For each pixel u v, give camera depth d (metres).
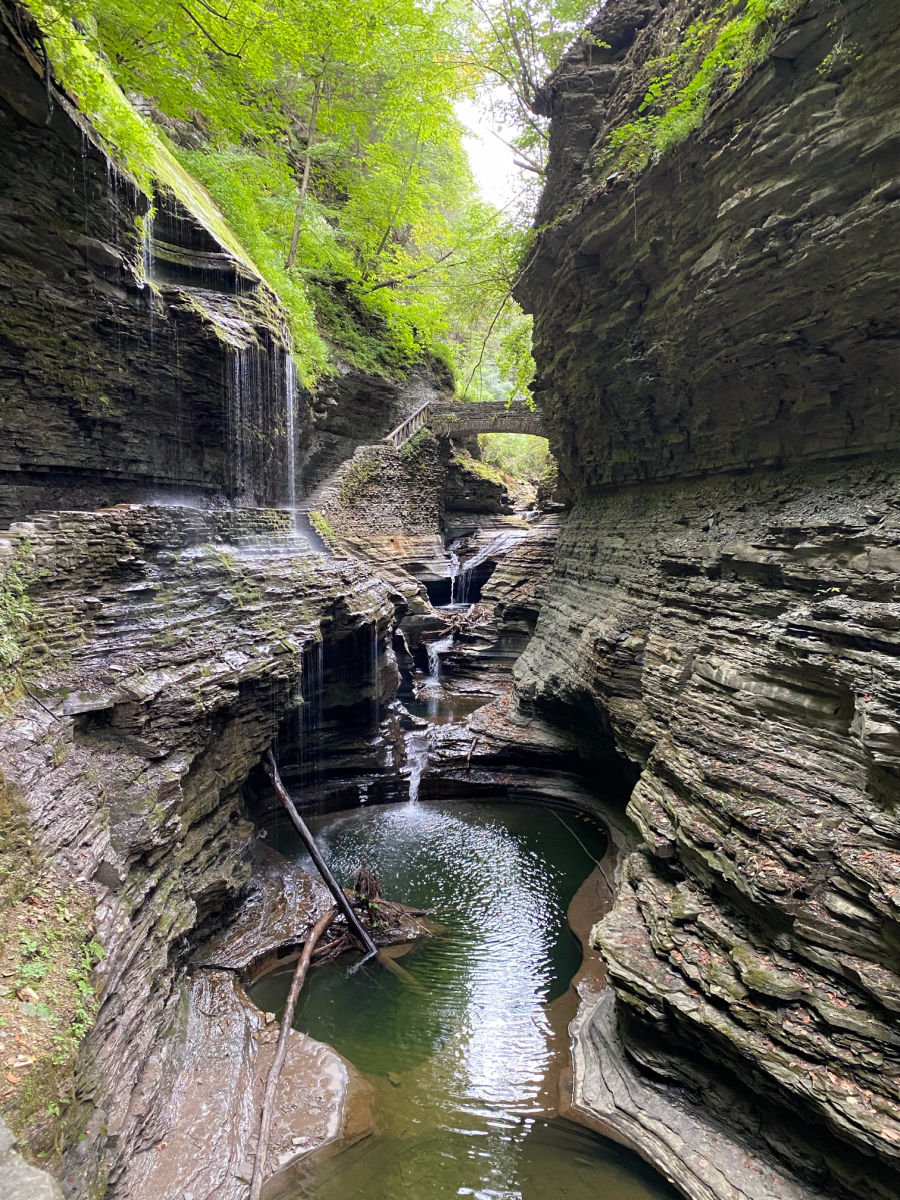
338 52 23.78
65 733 8.54
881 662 7.66
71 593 10.20
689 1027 7.75
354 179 33.69
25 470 12.22
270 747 14.22
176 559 12.74
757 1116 7.36
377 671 19.89
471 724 21.55
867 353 9.73
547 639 21.77
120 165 12.66
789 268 9.90
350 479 30.17
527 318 40.72
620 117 15.55
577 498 23.48
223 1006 9.71
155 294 14.18
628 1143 7.87
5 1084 4.71
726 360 12.22
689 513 14.60
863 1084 6.26
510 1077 9.16
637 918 9.70
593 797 17.88
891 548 8.40
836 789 7.98
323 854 15.37
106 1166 5.83
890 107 8.16
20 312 11.52
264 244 24.02
